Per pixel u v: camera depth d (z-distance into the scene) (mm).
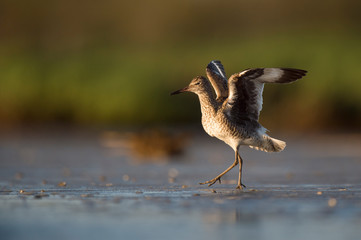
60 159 16156
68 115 27375
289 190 9688
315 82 24922
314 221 7082
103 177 11859
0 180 11477
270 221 7086
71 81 27844
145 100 26391
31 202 8453
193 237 6352
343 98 24531
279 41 28609
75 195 9156
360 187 10086
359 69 25156
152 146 16953
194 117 26156
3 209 7879
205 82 10570
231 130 10250
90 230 6680
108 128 25125
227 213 7559
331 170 13328
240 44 29500
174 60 28391
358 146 19469
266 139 10328
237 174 12680
